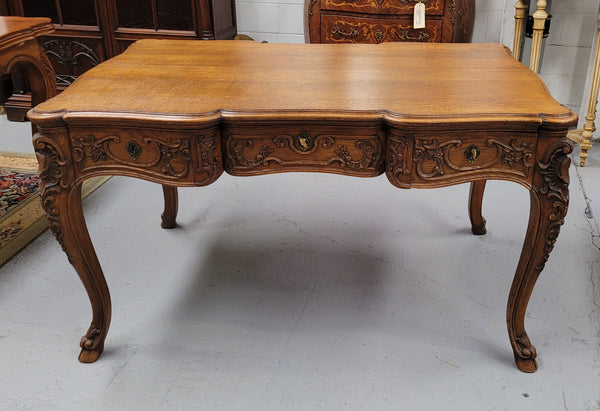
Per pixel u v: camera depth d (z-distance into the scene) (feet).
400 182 4.98
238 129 4.93
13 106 11.89
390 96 5.17
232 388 5.42
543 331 6.08
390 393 5.34
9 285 6.88
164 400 5.30
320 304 6.55
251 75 5.82
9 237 7.82
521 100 5.03
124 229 8.09
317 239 7.81
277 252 7.53
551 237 5.04
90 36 11.59
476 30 11.74
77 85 5.50
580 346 5.88
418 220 8.25
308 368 5.64
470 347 5.89
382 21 10.08
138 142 4.91
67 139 4.93
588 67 10.55
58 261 7.36
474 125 4.69
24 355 5.83
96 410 5.20
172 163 4.96
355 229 8.04
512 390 5.37
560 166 4.76
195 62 6.29
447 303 6.53
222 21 11.51
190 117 4.72
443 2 9.75
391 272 7.09
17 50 7.37
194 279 7.00
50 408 5.22
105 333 5.76
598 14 9.88
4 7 11.62
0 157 10.23
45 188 5.01
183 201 8.84
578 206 8.57
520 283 5.33
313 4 10.30
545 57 11.40
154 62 6.30
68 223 5.19
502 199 8.79
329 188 9.20
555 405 5.20
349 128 4.89
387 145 4.95
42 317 6.35
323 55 6.56
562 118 4.61
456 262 7.27
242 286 6.87
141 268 7.21
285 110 4.83
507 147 4.81
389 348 5.88
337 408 5.18
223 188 9.23
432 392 5.35
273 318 6.34
